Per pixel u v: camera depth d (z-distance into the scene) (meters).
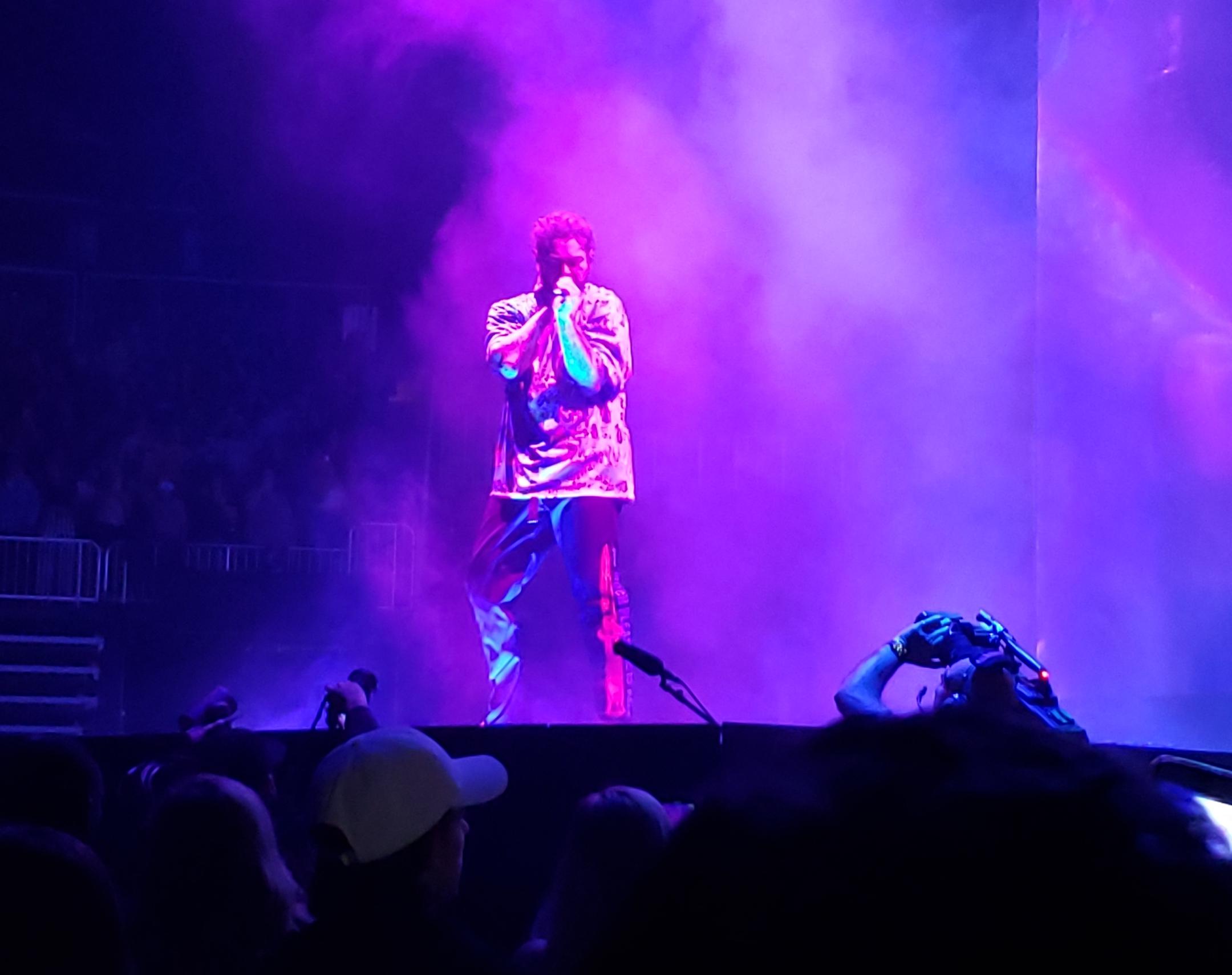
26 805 2.90
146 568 11.91
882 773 0.66
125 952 1.86
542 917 3.02
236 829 2.64
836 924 0.61
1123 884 0.60
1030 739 0.69
